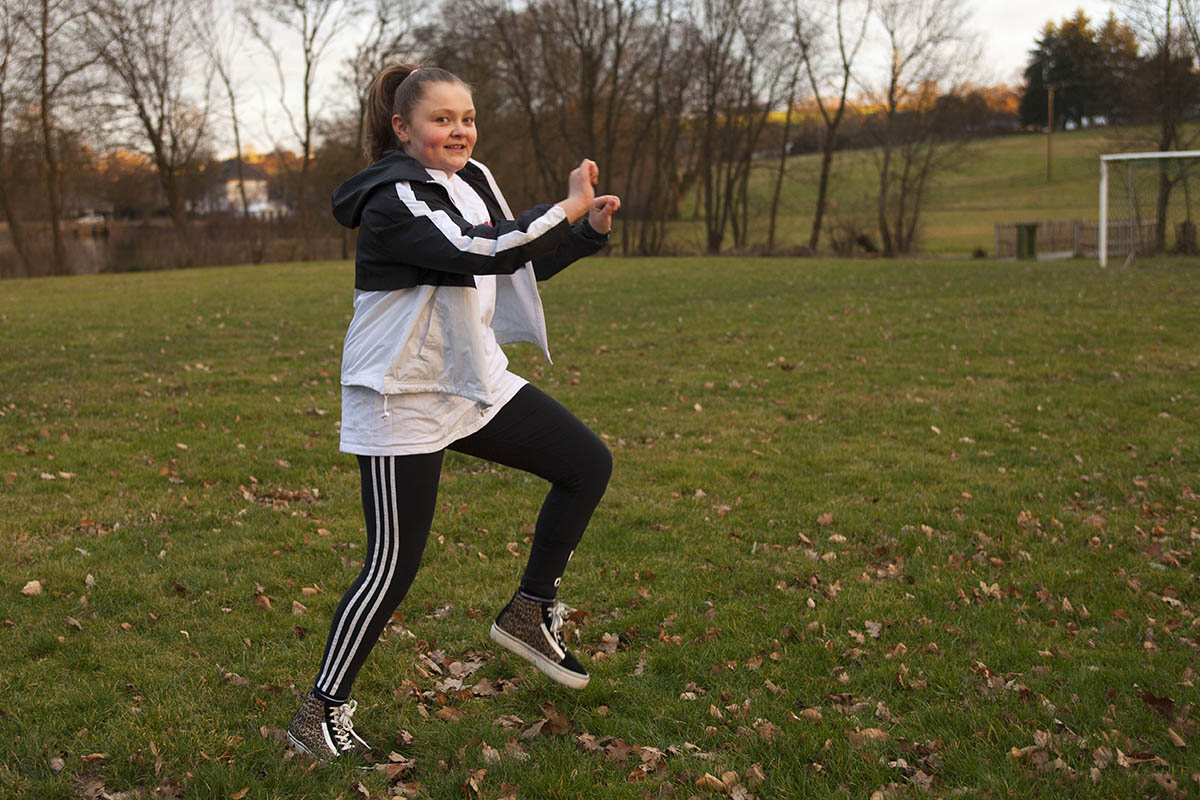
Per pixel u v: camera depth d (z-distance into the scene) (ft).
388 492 8.75
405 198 8.18
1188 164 78.89
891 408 25.96
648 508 17.61
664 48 123.13
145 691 10.79
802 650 11.70
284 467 20.75
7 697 10.60
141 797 8.73
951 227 163.22
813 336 39.45
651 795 8.76
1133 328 38.06
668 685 11.00
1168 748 9.35
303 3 126.21
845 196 150.00
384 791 8.91
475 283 8.77
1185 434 22.44
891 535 16.14
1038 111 284.61
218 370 33.63
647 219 130.11
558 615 10.16
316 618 12.85
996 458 20.99
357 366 8.67
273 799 8.66
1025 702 10.32
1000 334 37.93
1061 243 106.42
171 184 123.65
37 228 123.24
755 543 15.64
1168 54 100.53
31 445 22.61
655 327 43.80
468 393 8.67
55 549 15.51
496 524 16.79
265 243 120.16
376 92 9.14
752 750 9.48
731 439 23.00
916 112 122.01
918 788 8.72
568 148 137.18
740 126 130.41
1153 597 13.23
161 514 17.46
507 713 10.42
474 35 123.54
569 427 9.46
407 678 11.08
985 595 13.41
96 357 36.99
